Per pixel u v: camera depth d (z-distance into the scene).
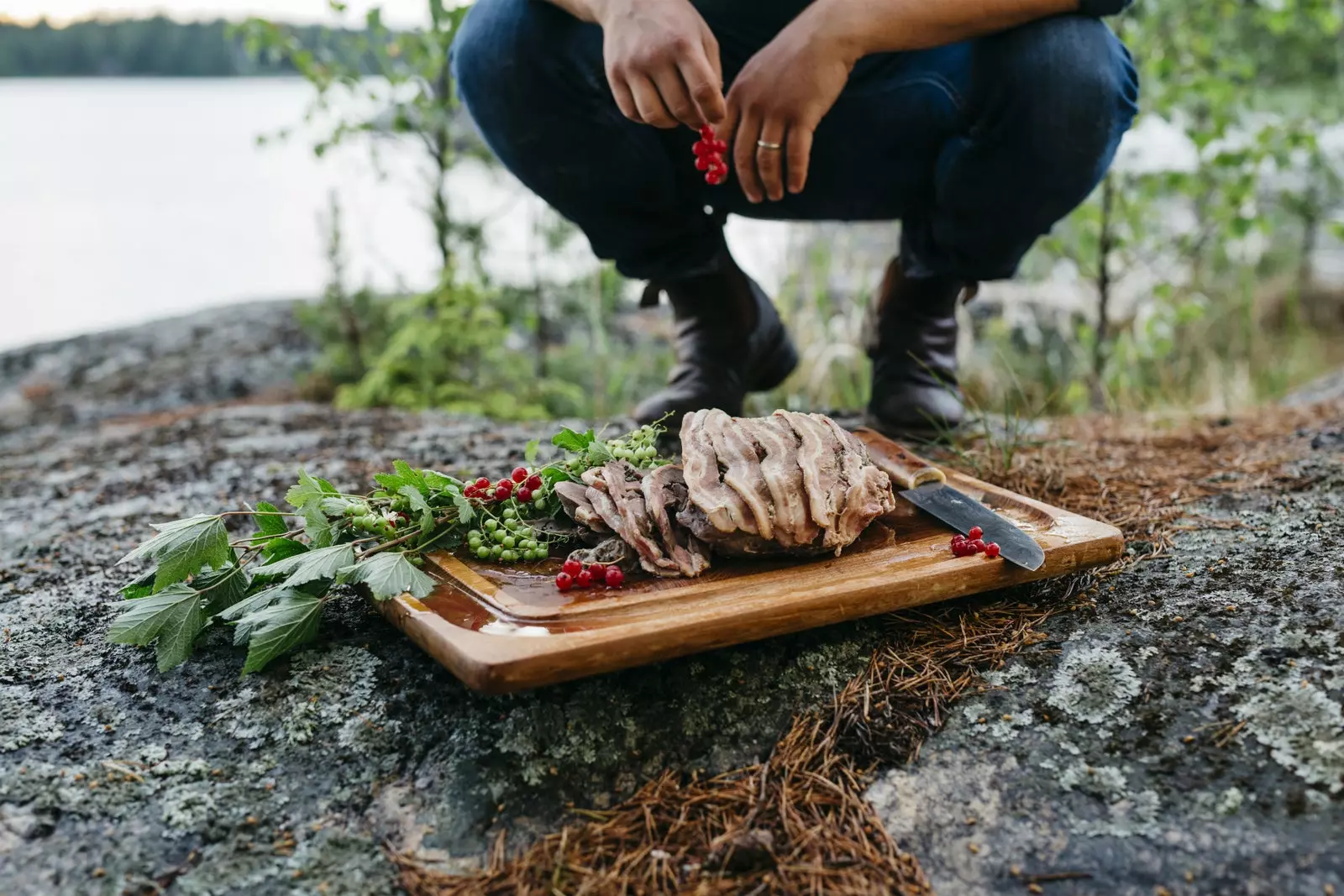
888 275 2.88
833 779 1.59
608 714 1.68
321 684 1.78
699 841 1.50
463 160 4.72
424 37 4.18
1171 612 1.89
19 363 5.39
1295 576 1.96
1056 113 2.28
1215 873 1.37
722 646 1.67
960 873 1.42
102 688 1.83
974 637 1.86
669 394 2.86
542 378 4.87
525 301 4.96
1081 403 4.01
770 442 1.91
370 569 1.76
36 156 12.77
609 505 1.91
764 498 1.81
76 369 5.29
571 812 1.55
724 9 2.51
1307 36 5.52
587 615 1.69
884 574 1.81
